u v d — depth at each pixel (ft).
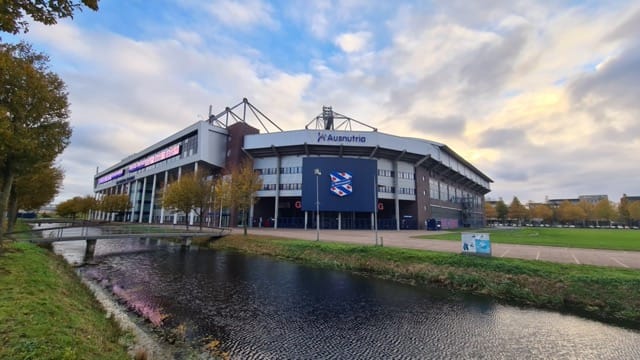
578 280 47.65
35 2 18.67
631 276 46.06
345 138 202.49
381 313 41.19
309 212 207.10
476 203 389.80
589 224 369.50
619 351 30.63
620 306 42.04
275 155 214.90
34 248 58.49
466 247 65.62
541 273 51.55
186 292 50.47
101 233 108.27
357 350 30.01
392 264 68.74
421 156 223.10
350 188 196.65
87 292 43.62
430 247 83.30
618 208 356.59
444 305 44.98
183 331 33.65
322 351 29.66
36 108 41.45
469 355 29.32
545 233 173.37
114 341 26.96
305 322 37.50
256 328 35.22
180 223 248.73
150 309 40.78
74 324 24.43
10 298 25.58
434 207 251.60
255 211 217.97
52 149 45.21
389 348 30.50
